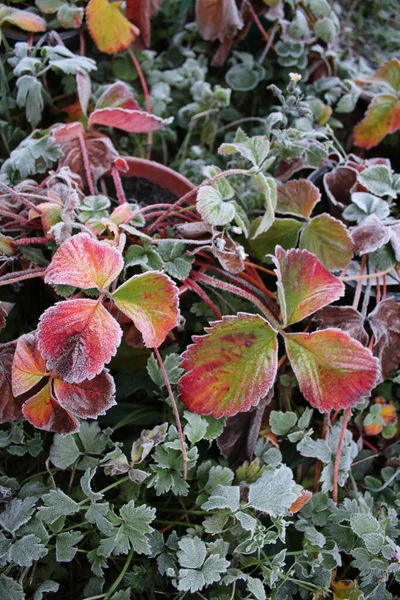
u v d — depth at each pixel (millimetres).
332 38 787
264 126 785
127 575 568
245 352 573
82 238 546
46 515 542
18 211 620
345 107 764
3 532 554
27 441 587
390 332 623
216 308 621
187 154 779
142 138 772
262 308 593
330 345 575
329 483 594
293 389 660
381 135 737
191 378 574
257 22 778
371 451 651
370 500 610
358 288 622
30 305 676
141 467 580
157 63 808
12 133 732
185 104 803
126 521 545
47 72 750
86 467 577
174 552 566
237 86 792
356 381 574
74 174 630
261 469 588
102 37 728
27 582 569
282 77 805
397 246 622
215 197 599
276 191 638
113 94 685
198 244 613
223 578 544
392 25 914
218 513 563
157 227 625
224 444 600
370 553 557
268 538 553
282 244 648
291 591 572
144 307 553
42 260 599
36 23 720
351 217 648
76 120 730
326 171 703
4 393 560
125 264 587
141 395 657
